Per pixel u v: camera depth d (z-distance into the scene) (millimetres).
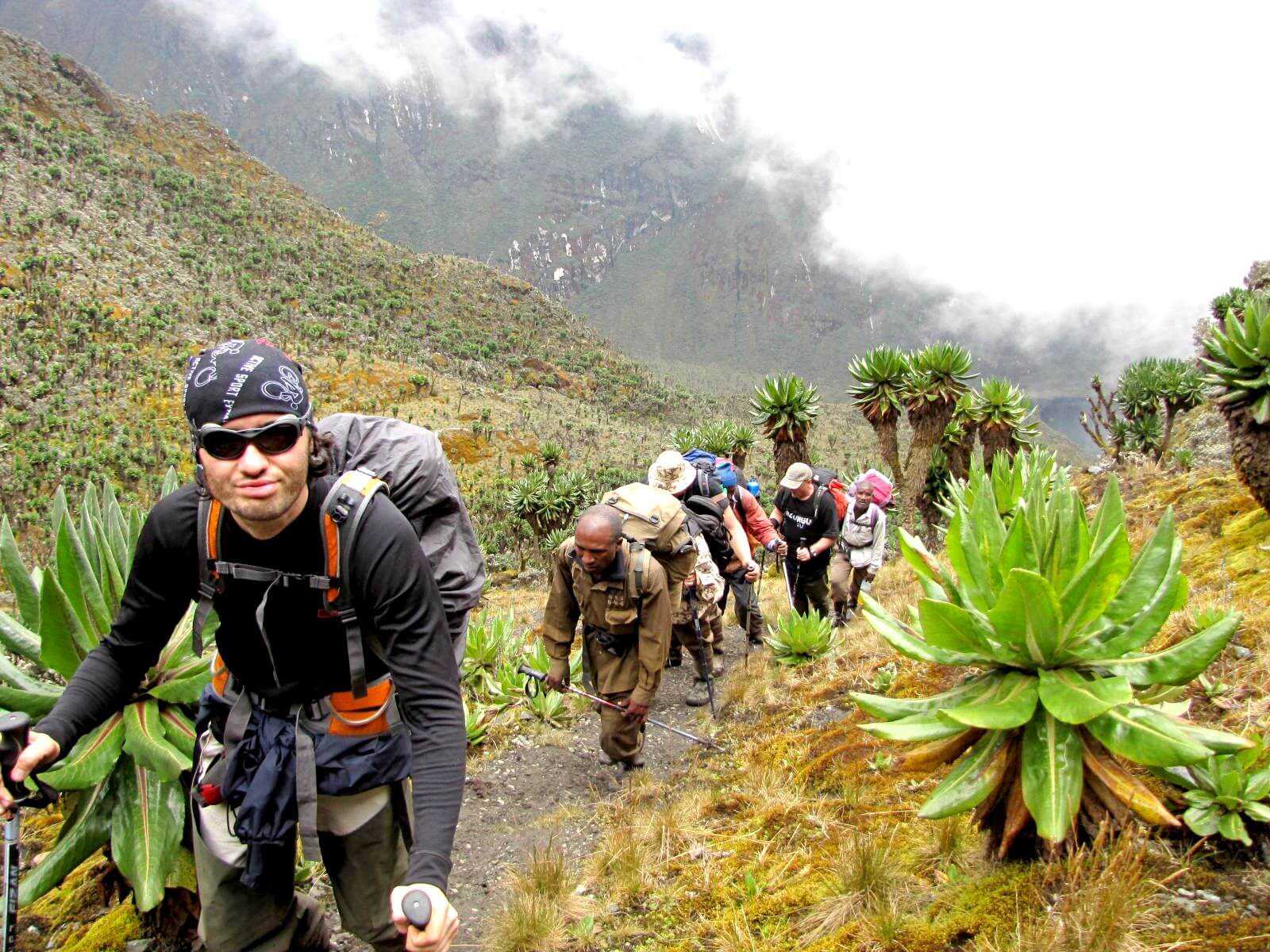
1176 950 2094
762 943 2748
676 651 7273
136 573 1844
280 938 2174
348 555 1674
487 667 6922
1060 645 2469
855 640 6547
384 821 1991
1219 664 3645
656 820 3852
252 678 1863
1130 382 16656
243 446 1560
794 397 15281
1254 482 5020
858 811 3514
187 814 2891
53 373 138875
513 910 3121
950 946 2398
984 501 2953
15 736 1723
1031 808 2387
